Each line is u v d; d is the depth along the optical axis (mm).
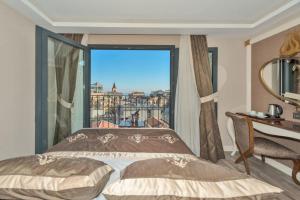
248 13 2945
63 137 3301
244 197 989
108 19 3164
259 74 3697
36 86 2516
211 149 3684
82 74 3678
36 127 2516
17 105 2418
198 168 1170
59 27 3289
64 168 1143
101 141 2227
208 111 3775
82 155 1895
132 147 2086
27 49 2631
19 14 2510
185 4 2660
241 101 4117
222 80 4082
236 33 3684
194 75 3793
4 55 2225
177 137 2443
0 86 2164
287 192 2430
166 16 3053
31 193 1041
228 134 4082
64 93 3326
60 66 3174
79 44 3434
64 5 2668
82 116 3707
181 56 3846
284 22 3084
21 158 1266
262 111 3695
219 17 3098
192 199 988
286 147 2877
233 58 4078
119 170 1541
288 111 3121
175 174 1111
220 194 999
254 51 3934
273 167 3277
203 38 3805
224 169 1195
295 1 2475
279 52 3248
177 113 3883
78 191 1032
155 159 1315
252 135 2729
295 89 2965
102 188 1168
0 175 1101
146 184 1057
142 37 3916
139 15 3012
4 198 1050
